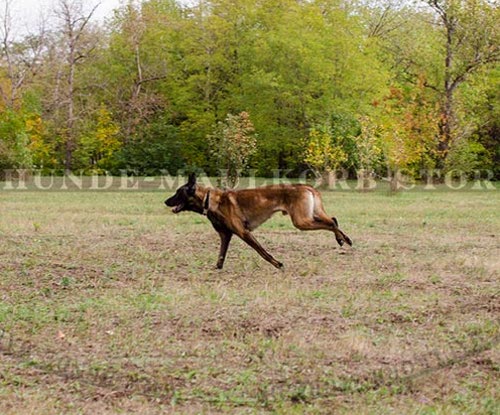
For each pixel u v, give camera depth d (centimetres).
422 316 868
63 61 4069
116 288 1005
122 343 743
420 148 3073
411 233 1585
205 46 4047
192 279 1069
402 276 1102
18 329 793
